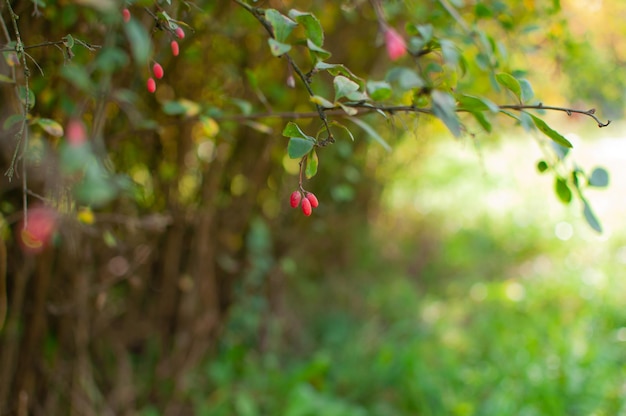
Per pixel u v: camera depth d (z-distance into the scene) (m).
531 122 1.13
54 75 1.51
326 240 3.03
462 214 4.62
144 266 2.14
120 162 1.85
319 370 2.32
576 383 2.41
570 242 4.30
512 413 2.25
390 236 3.89
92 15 1.41
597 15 2.76
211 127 1.45
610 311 3.01
